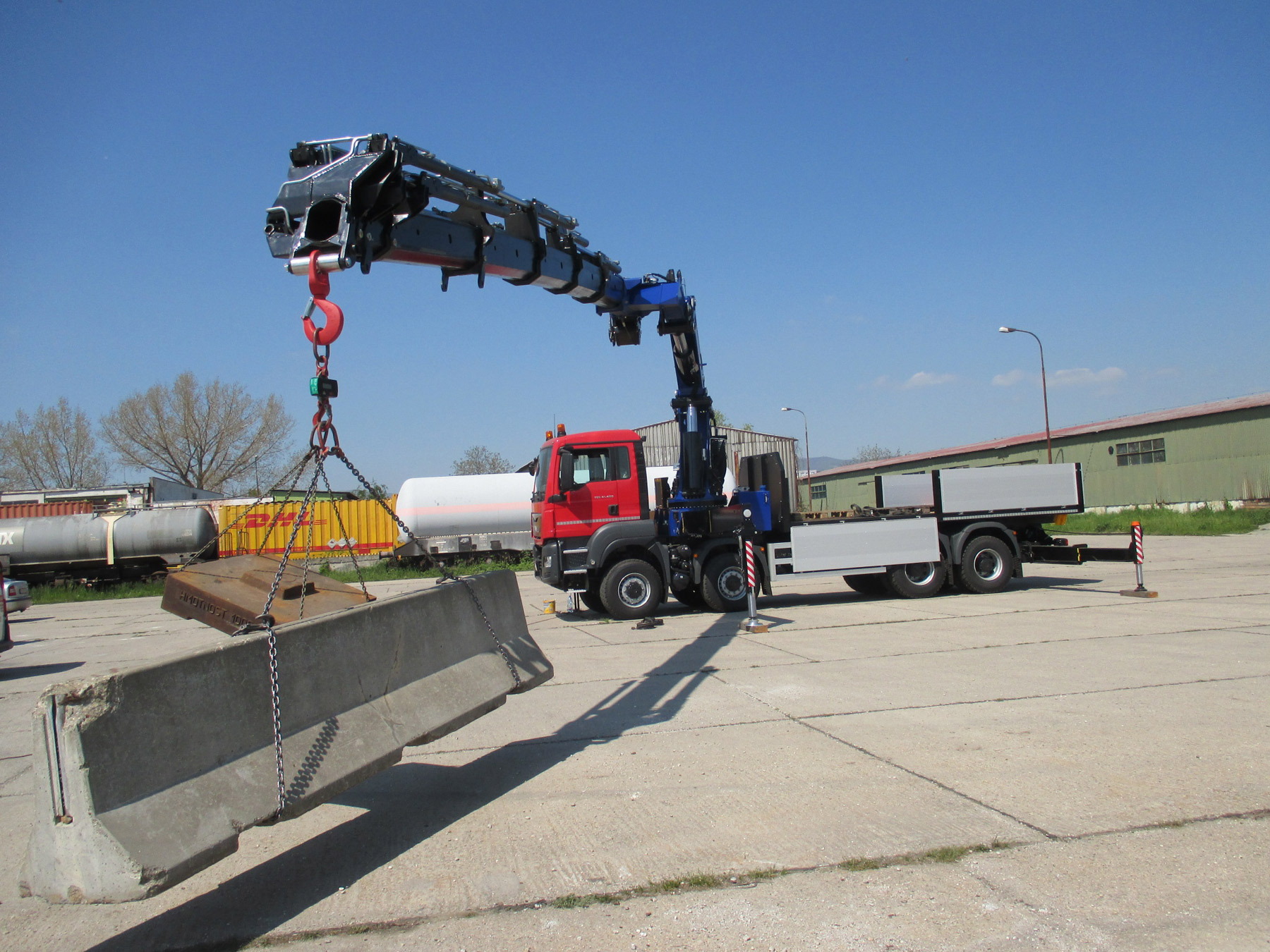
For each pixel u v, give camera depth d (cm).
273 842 420
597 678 803
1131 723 541
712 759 512
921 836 375
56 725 280
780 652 891
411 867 376
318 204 482
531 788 480
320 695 388
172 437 5112
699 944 292
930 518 1316
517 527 2795
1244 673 673
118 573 2741
